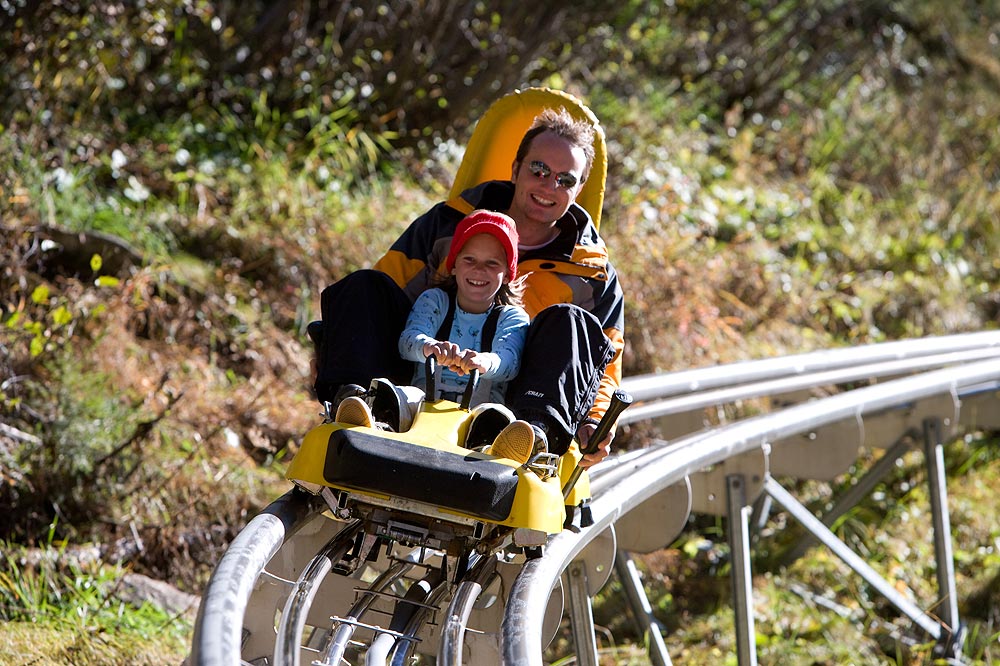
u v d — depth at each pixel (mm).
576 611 12297
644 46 37344
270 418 18406
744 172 32812
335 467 8648
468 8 27984
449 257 9992
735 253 28375
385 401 9539
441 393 9820
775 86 38906
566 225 11289
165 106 25281
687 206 28516
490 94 28406
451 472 8500
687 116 35156
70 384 15719
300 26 27078
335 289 10133
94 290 18344
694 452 14375
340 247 22562
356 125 27188
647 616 15492
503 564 10062
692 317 24156
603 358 9898
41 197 19625
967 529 22969
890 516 22953
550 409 9273
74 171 21438
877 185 36156
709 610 19125
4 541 13875
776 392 19266
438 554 11266
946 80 42844
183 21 24969
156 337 19234
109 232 20359
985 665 18828
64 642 12266
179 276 20219
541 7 29734
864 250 31891
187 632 13398
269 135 25281
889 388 18672
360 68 27516
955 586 20734
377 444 8648
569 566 12336
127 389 17016
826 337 27750
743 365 18953
